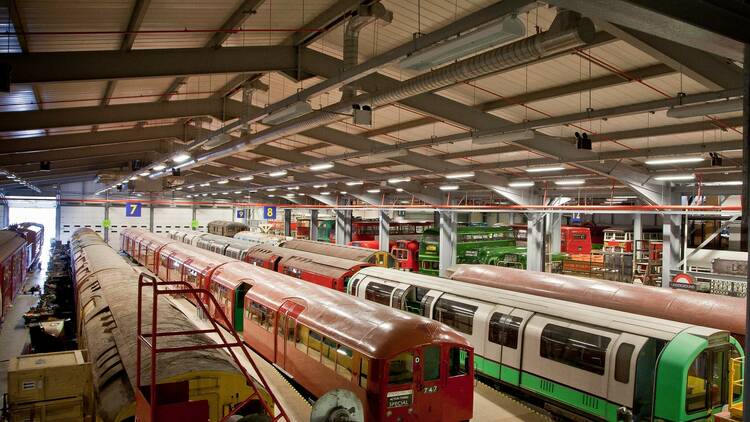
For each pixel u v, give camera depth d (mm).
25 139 20094
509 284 16859
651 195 23016
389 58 9312
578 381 11617
